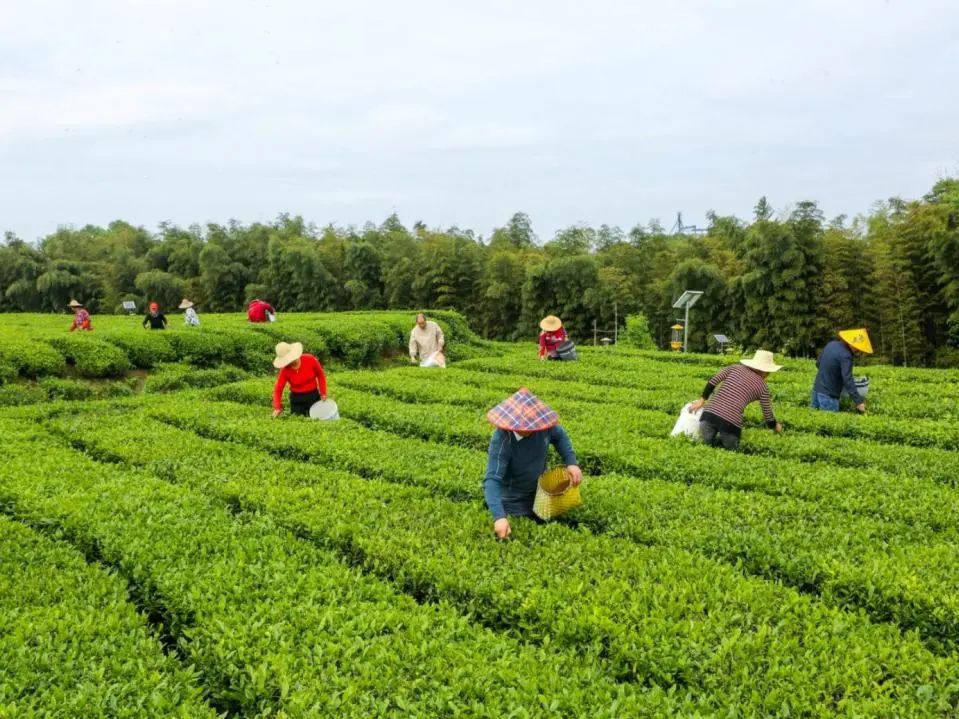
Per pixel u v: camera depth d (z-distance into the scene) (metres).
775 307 40.69
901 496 8.49
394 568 6.69
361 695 4.61
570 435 11.64
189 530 7.29
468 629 5.51
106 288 66.12
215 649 5.16
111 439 11.23
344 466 10.12
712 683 4.81
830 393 14.16
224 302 64.31
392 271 56.06
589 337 49.38
